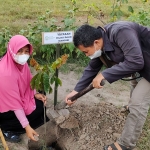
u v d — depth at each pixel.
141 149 3.07
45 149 3.11
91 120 3.45
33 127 3.28
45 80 2.55
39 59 4.86
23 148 3.03
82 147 3.05
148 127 3.41
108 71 2.54
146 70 2.56
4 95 2.86
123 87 4.41
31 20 6.88
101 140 3.14
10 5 7.88
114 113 3.60
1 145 3.02
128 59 2.43
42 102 3.28
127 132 2.76
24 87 3.06
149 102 2.72
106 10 7.47
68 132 3.29
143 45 2.56
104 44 2.52
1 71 2.83
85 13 7.21
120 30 2.43
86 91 2.77
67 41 3.20
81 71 4.77
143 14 4.93
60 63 2.62
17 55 2.78
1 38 4.10
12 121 3.06
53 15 7.18
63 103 3.16
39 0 8.59
